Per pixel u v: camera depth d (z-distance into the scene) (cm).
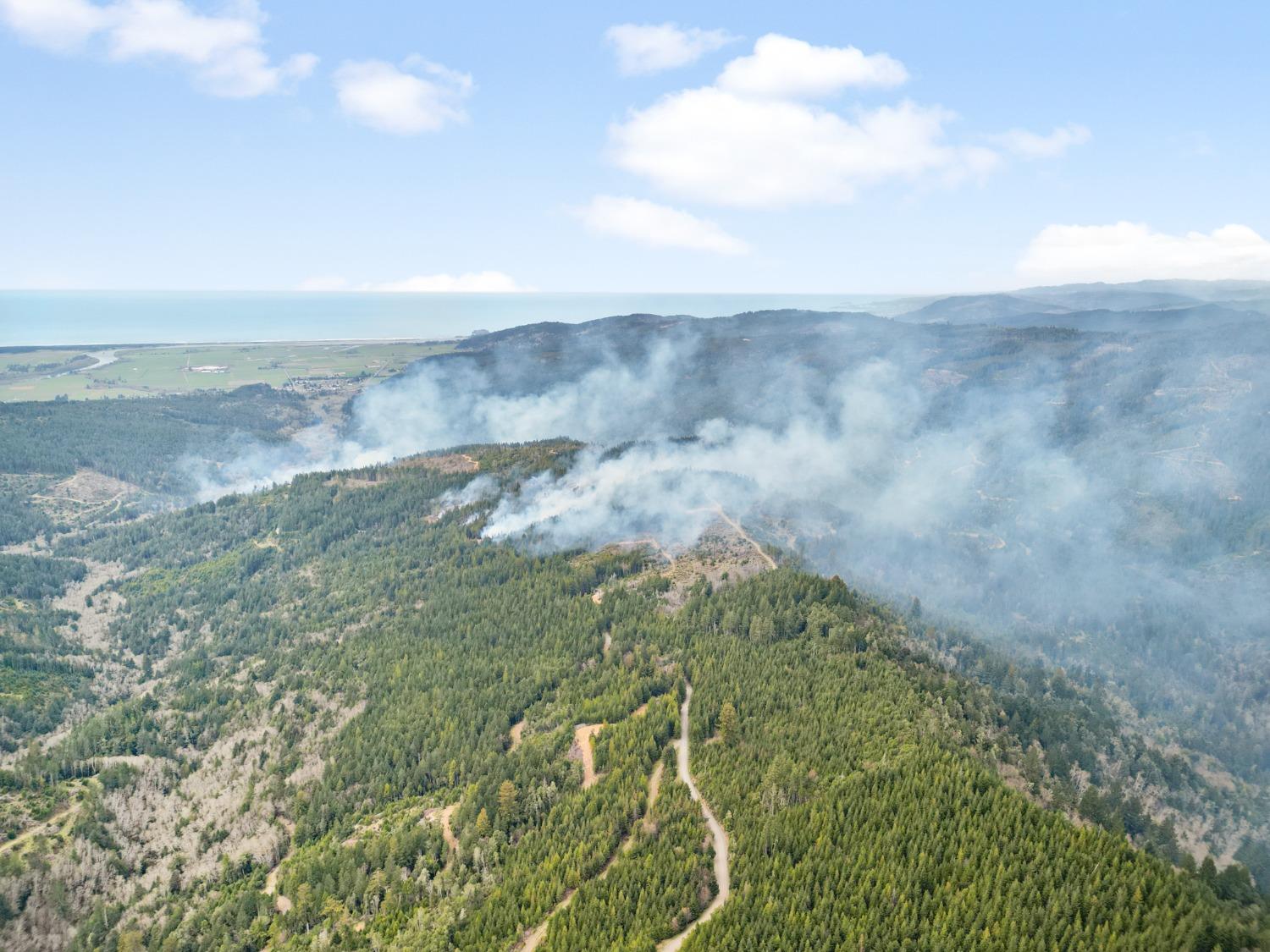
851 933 17775
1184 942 17112
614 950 18275
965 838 19888
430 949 19612
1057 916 17762
